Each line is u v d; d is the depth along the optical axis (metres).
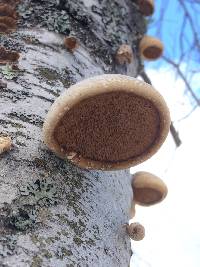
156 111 0.33
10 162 0.32
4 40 0.43
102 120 0.33
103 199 0.36
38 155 0.33
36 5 0.48
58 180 0.33
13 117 0.35
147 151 0.36
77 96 0.31
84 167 0.35
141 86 0.32
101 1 0.53
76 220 0.32
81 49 0.47
